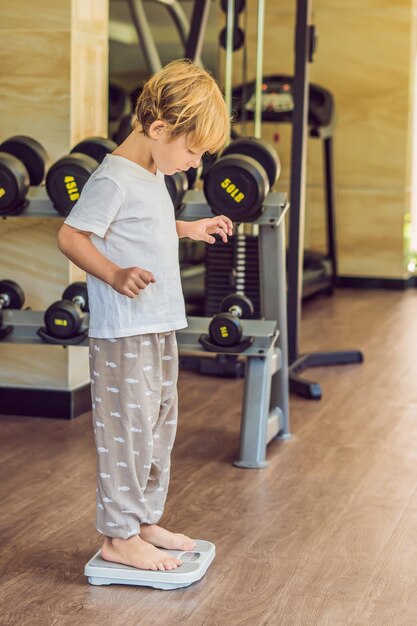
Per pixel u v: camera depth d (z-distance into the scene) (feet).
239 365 16.20
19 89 12.94
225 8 16.39
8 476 10.89
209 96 7.46
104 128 13.82
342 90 26.89
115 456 7.92
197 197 11.00
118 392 7.80
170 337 8.07
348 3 26.45
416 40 26.81
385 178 26.91
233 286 16.79
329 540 9.22
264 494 10.50
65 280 13.15
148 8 29.37
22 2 12.72
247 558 8.75
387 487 10.83
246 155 11.00
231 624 7.45
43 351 13.28
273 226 11.21
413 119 27.14
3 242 13.21
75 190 10.62
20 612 7.61
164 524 9.56
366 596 7.98
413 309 23.75
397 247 27.12
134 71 30.73
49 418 13.35
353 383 15.97
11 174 10.69
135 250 7.68
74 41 12.76
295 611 7.69
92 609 7.68
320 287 24.68
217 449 12.16
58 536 9.21
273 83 22.11
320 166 27.17
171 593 7.99
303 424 13.43
